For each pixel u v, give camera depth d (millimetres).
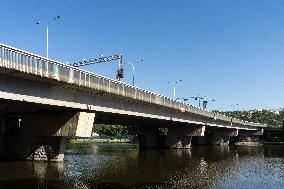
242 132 149125
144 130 94062
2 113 46688
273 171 45031
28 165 42188
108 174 38625
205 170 44844
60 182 32062
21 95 33438
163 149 89688
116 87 46156
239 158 65250
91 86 40625
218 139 127812
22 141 47344
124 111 51562
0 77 31297
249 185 33750
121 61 61531
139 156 65688
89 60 62438
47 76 33688
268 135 169375
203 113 87438
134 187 30719
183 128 91312
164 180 35188
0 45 28891
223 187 32375
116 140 152125
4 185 30000
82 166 45844
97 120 67062
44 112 44750
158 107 63844
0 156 48500
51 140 45188
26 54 31328
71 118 42156
